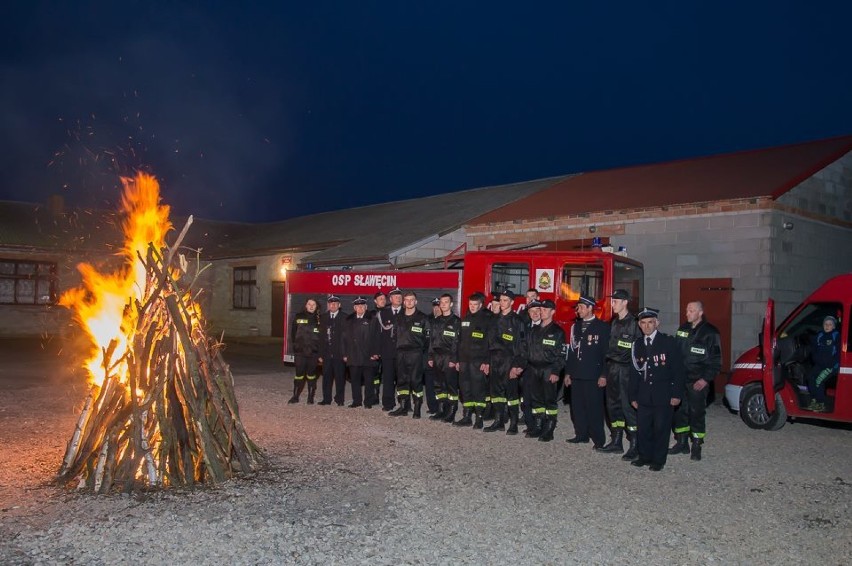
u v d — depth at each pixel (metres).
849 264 16.73
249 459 7.37
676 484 7.12
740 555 5.20
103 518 5.71
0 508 5.95
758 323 14.04
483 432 9.62
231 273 27.77
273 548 5.11
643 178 19.00
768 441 9.42
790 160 16.36
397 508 6.06
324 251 22.02
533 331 9.33
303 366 11.80
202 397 6.95
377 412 11.05
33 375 15.17
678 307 15.13
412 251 18.86
